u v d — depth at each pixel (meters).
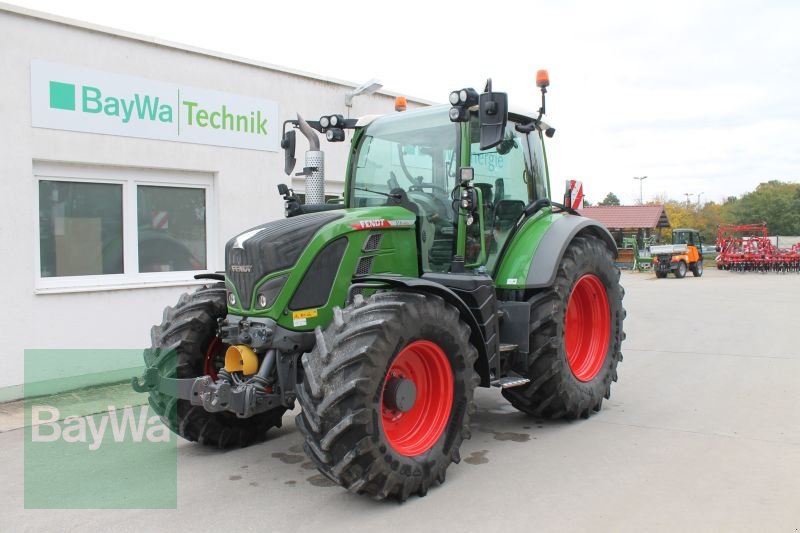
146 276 7.21
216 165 7.70
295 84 8.57
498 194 5.17
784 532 3.21
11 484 4.09
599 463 4.25
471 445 4.70
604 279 5.59
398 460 3.58
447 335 3.90
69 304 6.45
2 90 5.94
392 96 10.12
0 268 5.98
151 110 7.04
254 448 4.80
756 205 63.94
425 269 4.71
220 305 4.66
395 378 3.75
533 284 4.87
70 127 6.41
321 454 3.44
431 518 3.47
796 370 7.02
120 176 6.94
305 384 3.58
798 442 4.60
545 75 5.20
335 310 3.72
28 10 6.05
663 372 7.03
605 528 3.29
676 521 3.35
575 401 5.08
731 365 7.35
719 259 32.94
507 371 4.89
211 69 7.59
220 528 3.41
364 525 3.41
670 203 68.00
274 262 3.95
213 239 7.80
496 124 4.02
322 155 5.11
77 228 6.70
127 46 6.82
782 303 14.48
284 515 3.57
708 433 4.84
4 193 5.99
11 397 6.06
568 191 5.95
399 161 5.04
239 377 4.13
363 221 4.27
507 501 3.68
